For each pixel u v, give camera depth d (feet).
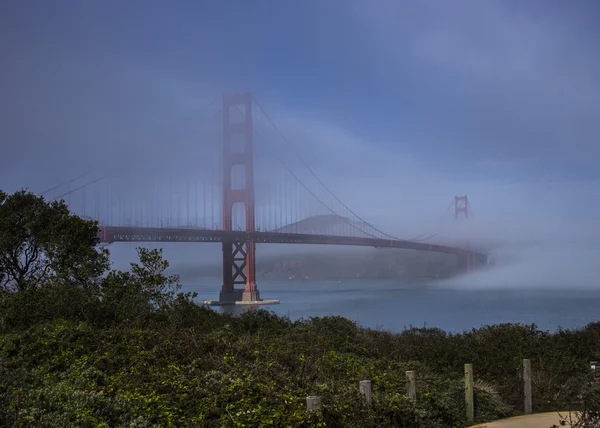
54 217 78.33
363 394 32.17
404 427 32.32
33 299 57.36
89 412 28.19
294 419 28.86
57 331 45.52
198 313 63.72
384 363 45.47
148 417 29.60
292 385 34.76
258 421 29.12
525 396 40.42
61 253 74.38
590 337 58.49
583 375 43.68
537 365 48.37
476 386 41.68
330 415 30.01
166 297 64.23
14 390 29.48
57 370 38.24
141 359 39.45
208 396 32.22
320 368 39.99
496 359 49.85
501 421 36.50
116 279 64.69
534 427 33.63
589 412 31.07
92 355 40.27
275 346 45.44
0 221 75.25
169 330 50.03
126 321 54.29
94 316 56.24
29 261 78.43
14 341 43.91
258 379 35.04
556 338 57.57
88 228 79.97
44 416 26.66
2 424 26.07
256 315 65.41
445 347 52.75
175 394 32.50
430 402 35.91
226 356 40.19
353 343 54.85
